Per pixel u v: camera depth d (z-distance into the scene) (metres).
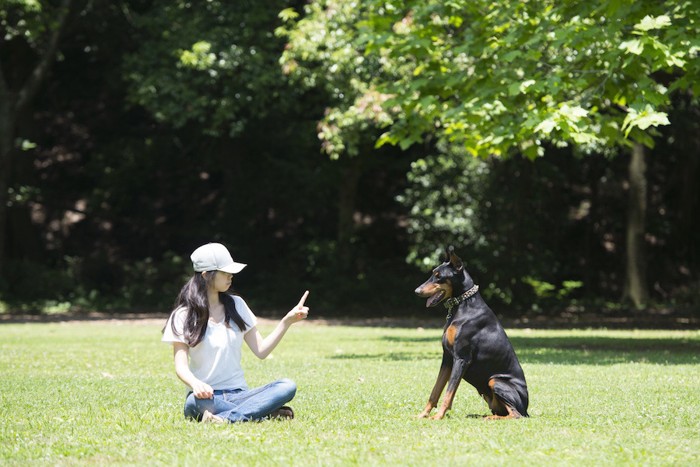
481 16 13.49
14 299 27.81
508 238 27.30
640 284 28.69
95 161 31.36
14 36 27.89
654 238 32.16
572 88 13.09
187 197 33.38
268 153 29.50
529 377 10.25
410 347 15.10
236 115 27.73
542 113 11.37
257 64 24.64
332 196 31.34
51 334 18.48
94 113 34.41
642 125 10.78
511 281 27.28
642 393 8.76
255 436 5.93
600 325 22.44
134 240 32.94
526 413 6.96
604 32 11.80
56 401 8.05
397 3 13.66
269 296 28.59
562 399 8.27
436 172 27.77
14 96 26.69
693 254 31.95
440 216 27.53
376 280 27.77
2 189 26.86
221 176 33.56
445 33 14.20
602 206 32.19
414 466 5.01
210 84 25.62
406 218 33.03
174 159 31.41
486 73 13.16
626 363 12.11
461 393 8.83
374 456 5.36
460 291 7.00
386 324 22.69
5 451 5.54
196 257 6.66
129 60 26.19
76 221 33.22
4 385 9.33
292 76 22.91
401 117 13.84
